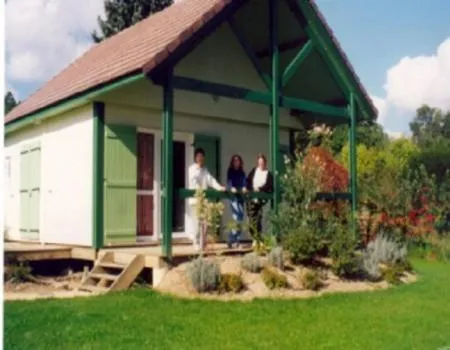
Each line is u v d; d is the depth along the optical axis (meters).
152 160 12.59
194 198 10.80
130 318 7.53
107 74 10.85
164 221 9.83
